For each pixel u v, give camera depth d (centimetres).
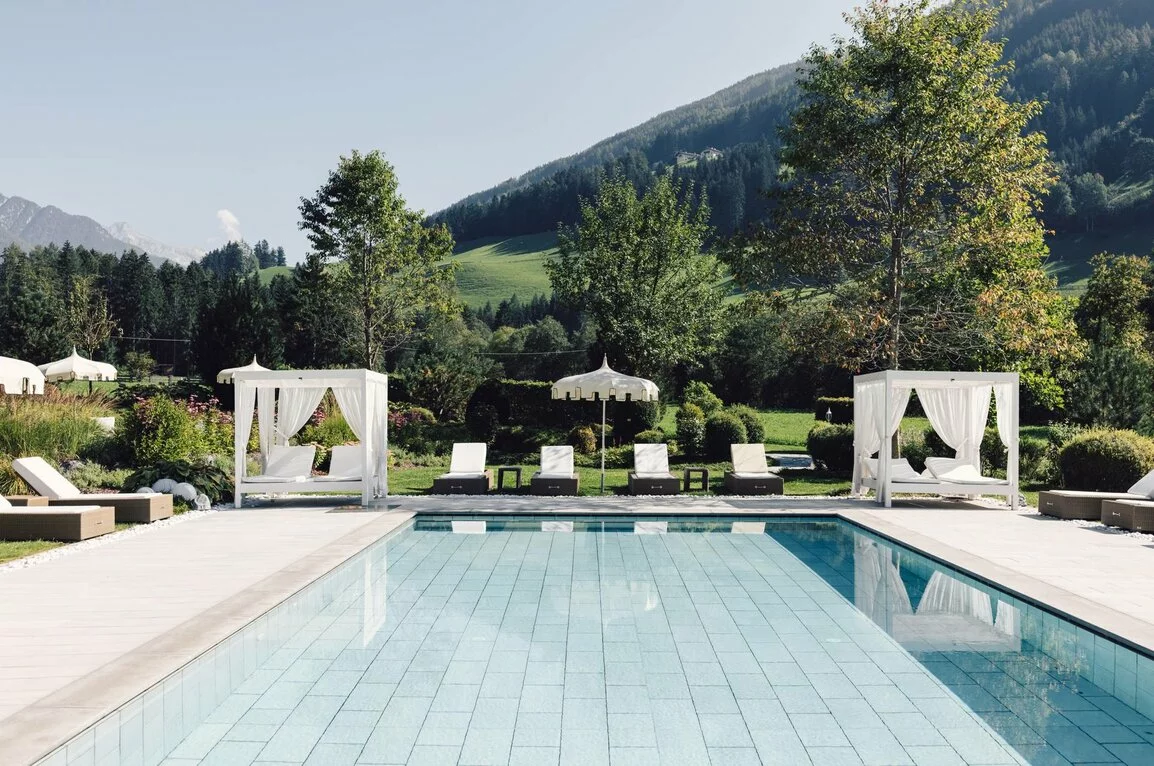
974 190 1532
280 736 396
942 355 1692
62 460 1410
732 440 1944
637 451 1509
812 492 1495
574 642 562
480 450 1512
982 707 443
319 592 716
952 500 1395
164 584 688
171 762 362
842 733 405
